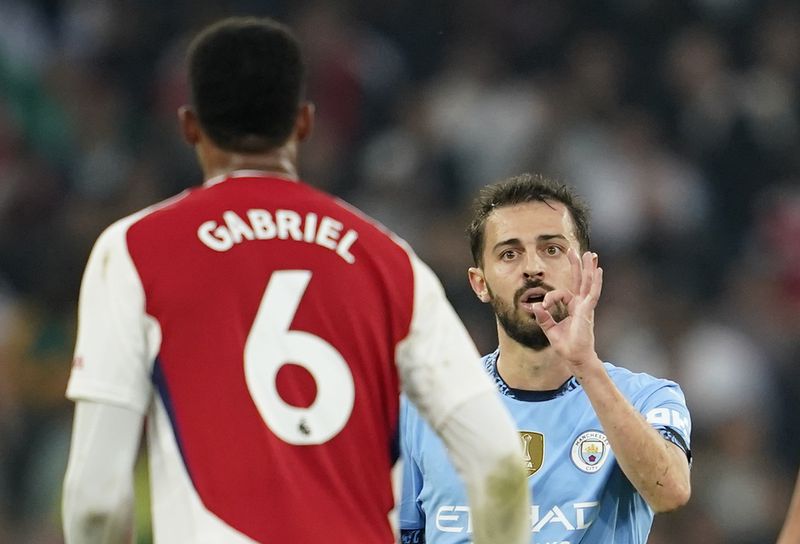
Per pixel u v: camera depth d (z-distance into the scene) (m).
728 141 51.06
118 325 11.49
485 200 16.08
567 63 51.88
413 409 16.08
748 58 53.22
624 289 44.03
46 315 40.88
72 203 46.38
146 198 45.44
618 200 47.38
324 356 11.66
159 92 50.34
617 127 49.62
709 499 40.22
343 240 12.05
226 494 11.27
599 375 13.97
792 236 48.81
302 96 12.39
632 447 14.06
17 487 37.44
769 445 43.22
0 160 46.88
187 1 52.25
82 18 51.91
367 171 48.53
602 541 15.36
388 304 11.96
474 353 12.20
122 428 11.43
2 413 38.53
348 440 11.58
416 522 16.02
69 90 49.94
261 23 12.30
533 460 15.57
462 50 52.03
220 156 12.29
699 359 43.47
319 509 11.33
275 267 11.78
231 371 11.48
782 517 40.44
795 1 54.38
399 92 51.41
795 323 46.88
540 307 14.12
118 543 11.48
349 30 51.56
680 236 48.09
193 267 11.66
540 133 48.34
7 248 44.19
